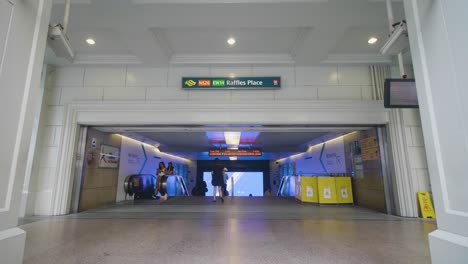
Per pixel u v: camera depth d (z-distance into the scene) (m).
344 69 5.78
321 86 5.71
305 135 9.95
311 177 7.47
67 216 5.01
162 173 9.01
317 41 4.70
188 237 3.38
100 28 4.52
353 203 7.02
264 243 3.10
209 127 5.88
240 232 3.66
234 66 5.78
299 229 3.87
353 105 5.52
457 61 1.18
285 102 5.55
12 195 1.33
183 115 5.57
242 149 13.84
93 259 2.52
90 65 5.70
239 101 5.59
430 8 1.37
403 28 1.99
